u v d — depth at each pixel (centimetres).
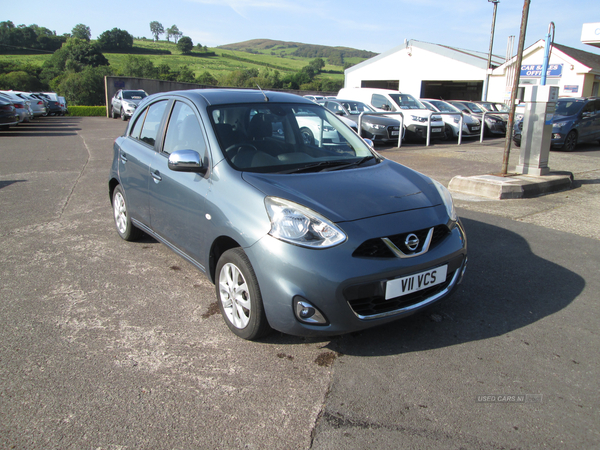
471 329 300
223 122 334
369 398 230
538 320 312
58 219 558
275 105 370
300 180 290
